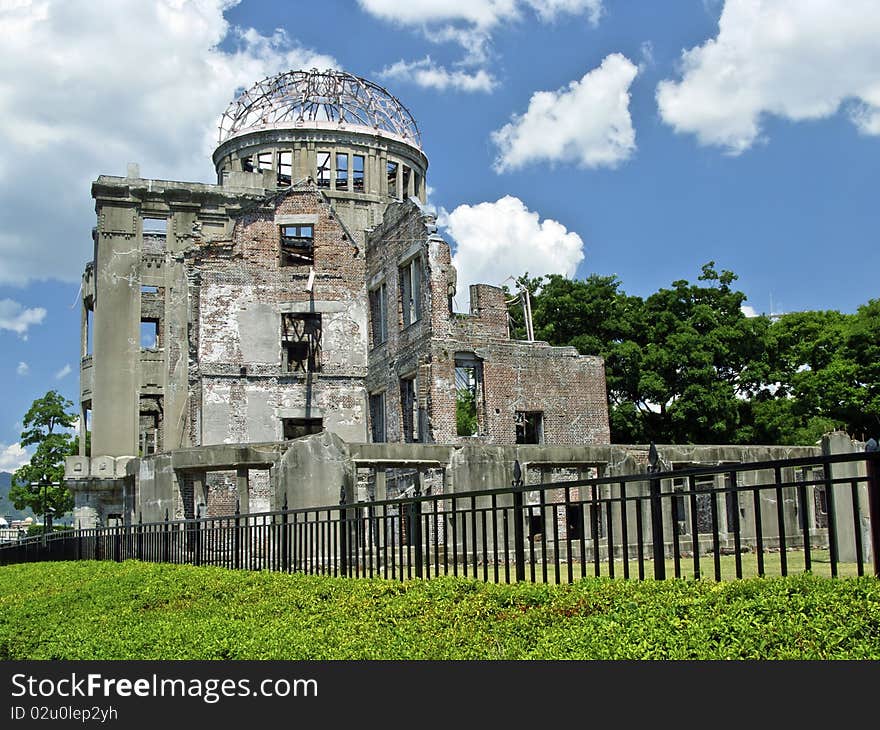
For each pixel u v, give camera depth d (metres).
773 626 5.64
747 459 26.61
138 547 19.39
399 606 8.59
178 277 37.34
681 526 25.53
